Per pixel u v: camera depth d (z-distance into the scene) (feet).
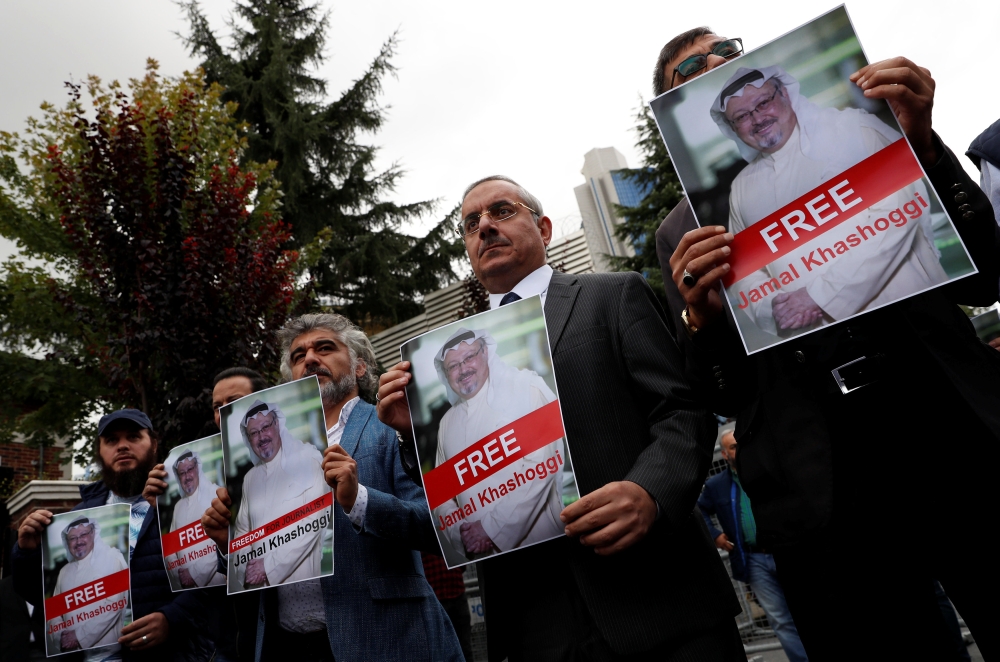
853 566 5.27
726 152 5.20
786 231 4.99
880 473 5.19
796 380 5.49
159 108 32.09
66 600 9.99
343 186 66.39
